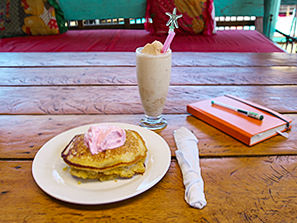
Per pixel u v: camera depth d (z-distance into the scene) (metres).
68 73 0.95
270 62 1.05
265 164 0.48
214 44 1.74
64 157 0.44
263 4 2.14
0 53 1.20
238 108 0.64
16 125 0.62
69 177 0.43
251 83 0.85
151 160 0.47
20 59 1.11
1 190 0.42
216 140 0.56
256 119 0.59
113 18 2.17
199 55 1.16
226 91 0.80
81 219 0.37
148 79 0.57
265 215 0.38
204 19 1.91
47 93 0.79
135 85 0.85
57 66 1.03
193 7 1.89
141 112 0.68
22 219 0.37
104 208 0.39
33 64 1.05
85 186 0.41
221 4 2.12
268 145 0.54
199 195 0.40
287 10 2.62
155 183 0.41
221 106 0.66
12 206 0.39
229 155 0.51
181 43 1.77
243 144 0.54
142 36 1.93
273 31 2.20
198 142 0.55
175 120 0.64
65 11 2.13
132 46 1.70
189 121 0.64
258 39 1.84
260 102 0.72
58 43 1.76
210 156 0.51
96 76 0.92
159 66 0.55
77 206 0.39
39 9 1.91
